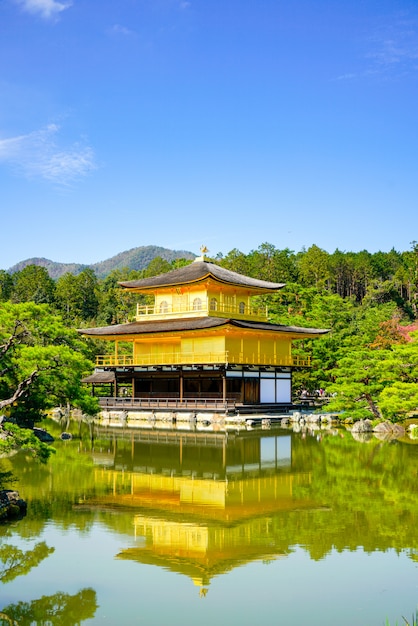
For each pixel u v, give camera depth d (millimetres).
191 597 19672
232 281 85500
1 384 30891
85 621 18016
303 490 34094
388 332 96875
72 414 86812
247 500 31656
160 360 83875
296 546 24359
